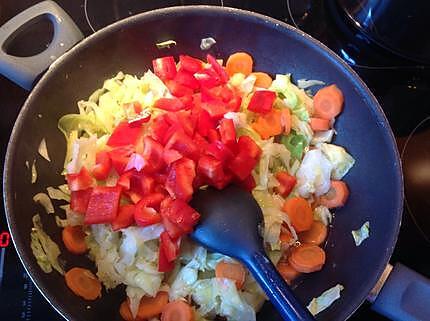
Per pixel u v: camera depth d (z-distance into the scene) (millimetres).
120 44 351
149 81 363
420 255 356
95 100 360
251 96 361
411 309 320
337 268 340
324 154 358
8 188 303
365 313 345
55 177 342
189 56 374
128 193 329
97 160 336
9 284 339
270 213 339
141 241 324
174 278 333
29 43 393
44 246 316
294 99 363
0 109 383
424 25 354
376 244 325
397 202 317
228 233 308
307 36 347
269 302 338
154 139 331
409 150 379
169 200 314
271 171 358
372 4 367
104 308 325
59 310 289
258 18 348
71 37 357
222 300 324
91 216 320
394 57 392
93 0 411
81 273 324
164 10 345
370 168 345
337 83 355
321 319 317
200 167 317
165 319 322
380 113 332
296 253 341
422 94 399
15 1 409
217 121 348
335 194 355
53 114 339
